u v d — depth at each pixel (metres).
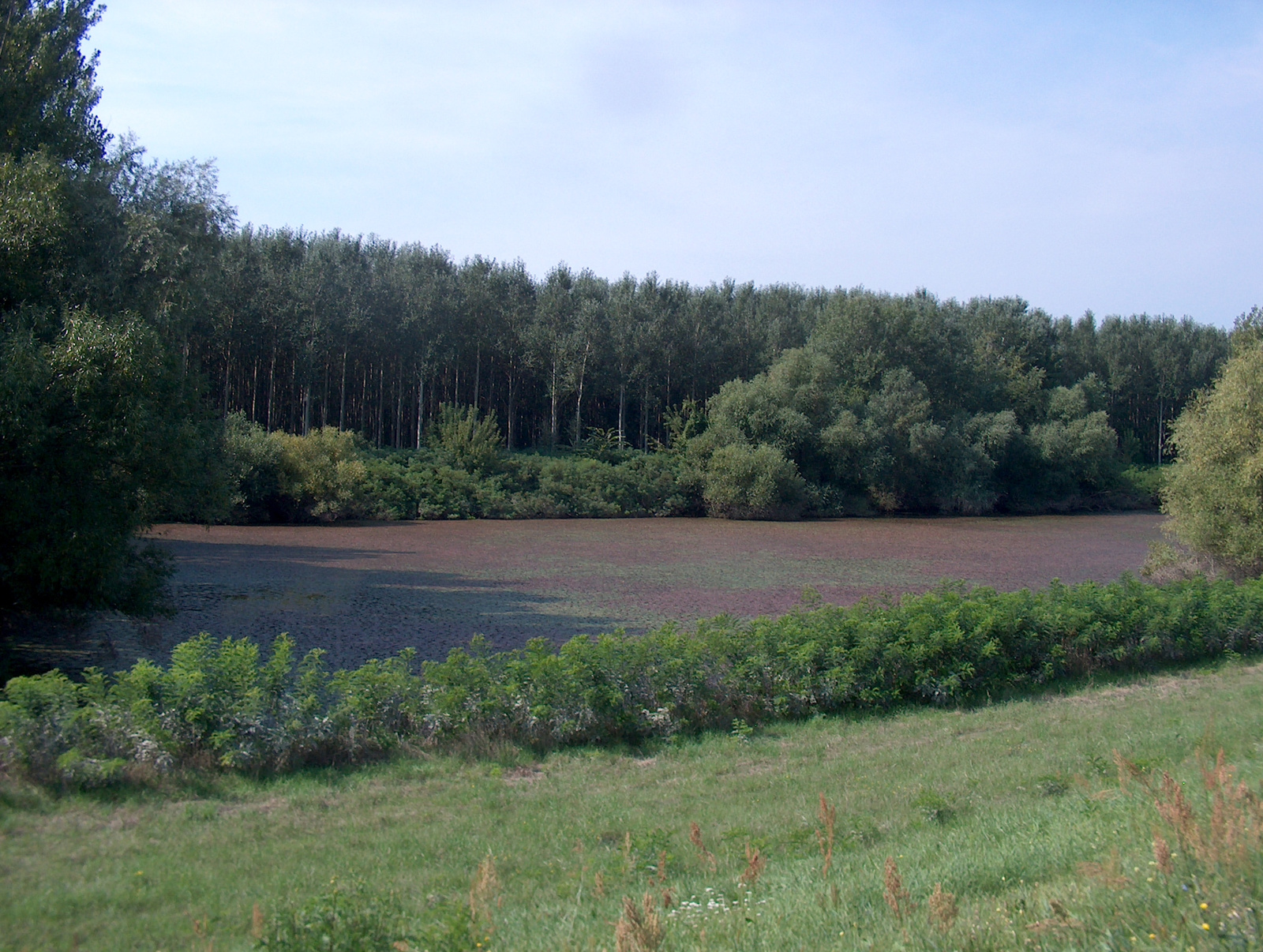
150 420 14.77
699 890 6.25
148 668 9.52
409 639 17.77
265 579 25.88
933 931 4.73
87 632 16.88
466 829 8.10
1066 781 9.18
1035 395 71.50
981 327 80.12
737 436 58.81
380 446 62.62
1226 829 5.34
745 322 75.56
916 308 67.69
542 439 69.06
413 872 7.00
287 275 54.03
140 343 14.41
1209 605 17.20
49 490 13.98
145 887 6.59
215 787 8.89
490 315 64.94
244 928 5.91
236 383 60.88
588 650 11.71
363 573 27.70
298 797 8.80
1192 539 26.28
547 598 23.80
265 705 9.77
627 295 68.50
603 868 6.89
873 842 7.55
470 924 5.21
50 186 15.06
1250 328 40.34
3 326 14.46
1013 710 13.27
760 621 13.59
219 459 18.98
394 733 10.41
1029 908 5.11
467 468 54.03
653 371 69.69
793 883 6.18
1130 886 5.06
